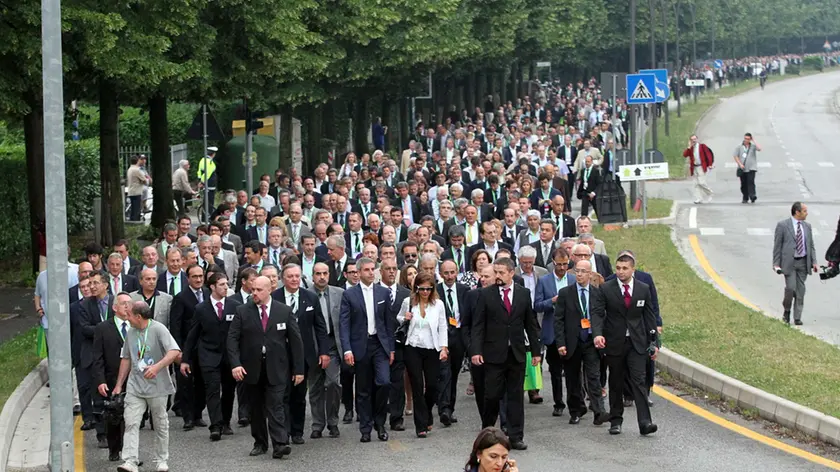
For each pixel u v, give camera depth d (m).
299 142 128.25
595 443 40.31
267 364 39.28
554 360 45.09
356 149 147.25
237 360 39.31
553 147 124.06
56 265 37.16
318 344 41.62
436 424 44.09
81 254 87.19
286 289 41.31
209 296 43.22
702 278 75.69
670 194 126.00
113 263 46.72
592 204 95.81
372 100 173.62
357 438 42.19
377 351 41.53
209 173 109.81
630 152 101.06
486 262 47.47
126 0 70.06
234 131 123.12
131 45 70.94
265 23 81.62
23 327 62.31
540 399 47.25
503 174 85.06
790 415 41.47
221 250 55.66
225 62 83.00
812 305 68.25
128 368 38.03
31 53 64.25
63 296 37.22
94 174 103.69
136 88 76.94
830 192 126.06
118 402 37.47
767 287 74.00
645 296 41.34
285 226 62.31
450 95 199.75
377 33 108.75
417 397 41.75
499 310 39.94
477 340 40.16
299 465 38.50
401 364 42.72
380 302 41.66
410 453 39.72
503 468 22.08
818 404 41.91
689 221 101.81
